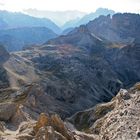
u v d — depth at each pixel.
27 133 65.00
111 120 57.34
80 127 152.88
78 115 170.50
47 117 66.31
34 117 144.12
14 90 198.88
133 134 41.91
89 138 73.69
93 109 166.00
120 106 64.25
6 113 95.88
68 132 65.25
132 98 65.31
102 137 54.34
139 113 51.69
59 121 65.06
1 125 84.31
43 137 54.47
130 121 47.72
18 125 91.44
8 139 62.97
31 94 180.00
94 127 120.06
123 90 74.06
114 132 46.59
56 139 54.56
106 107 157.50
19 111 100.12
